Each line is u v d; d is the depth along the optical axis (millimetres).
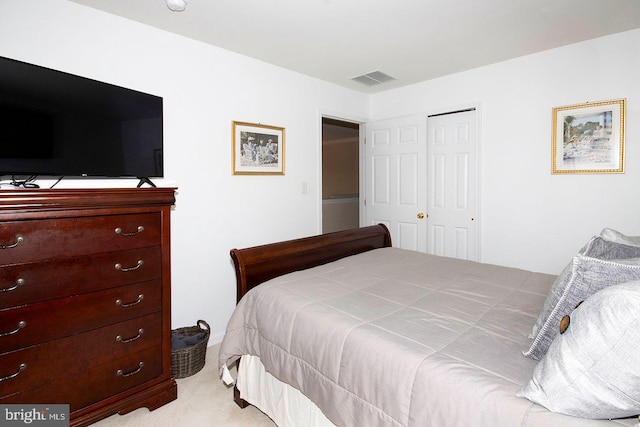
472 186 3443
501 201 3238
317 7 2141
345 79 3600
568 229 2891
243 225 2969
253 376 1876
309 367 1470
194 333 2510
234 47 2746
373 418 1204
